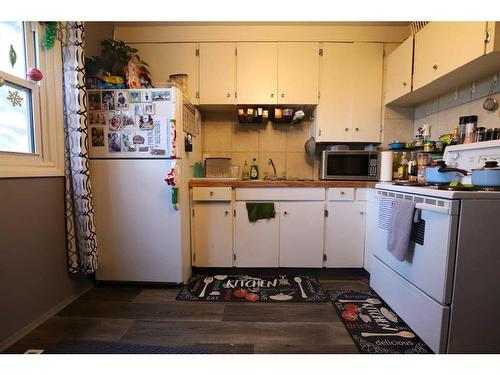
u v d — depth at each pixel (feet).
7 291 4.22
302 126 8.83
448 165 5.64
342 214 6.87
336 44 7.66
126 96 5.80
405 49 6.73
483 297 3.66
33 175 4.63
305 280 6.73
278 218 6.88
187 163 6.73
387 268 5.32
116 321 4.92
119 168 5.98
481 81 5.57
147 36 7.66
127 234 6.15
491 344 3.72
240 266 6.98
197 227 6.91
